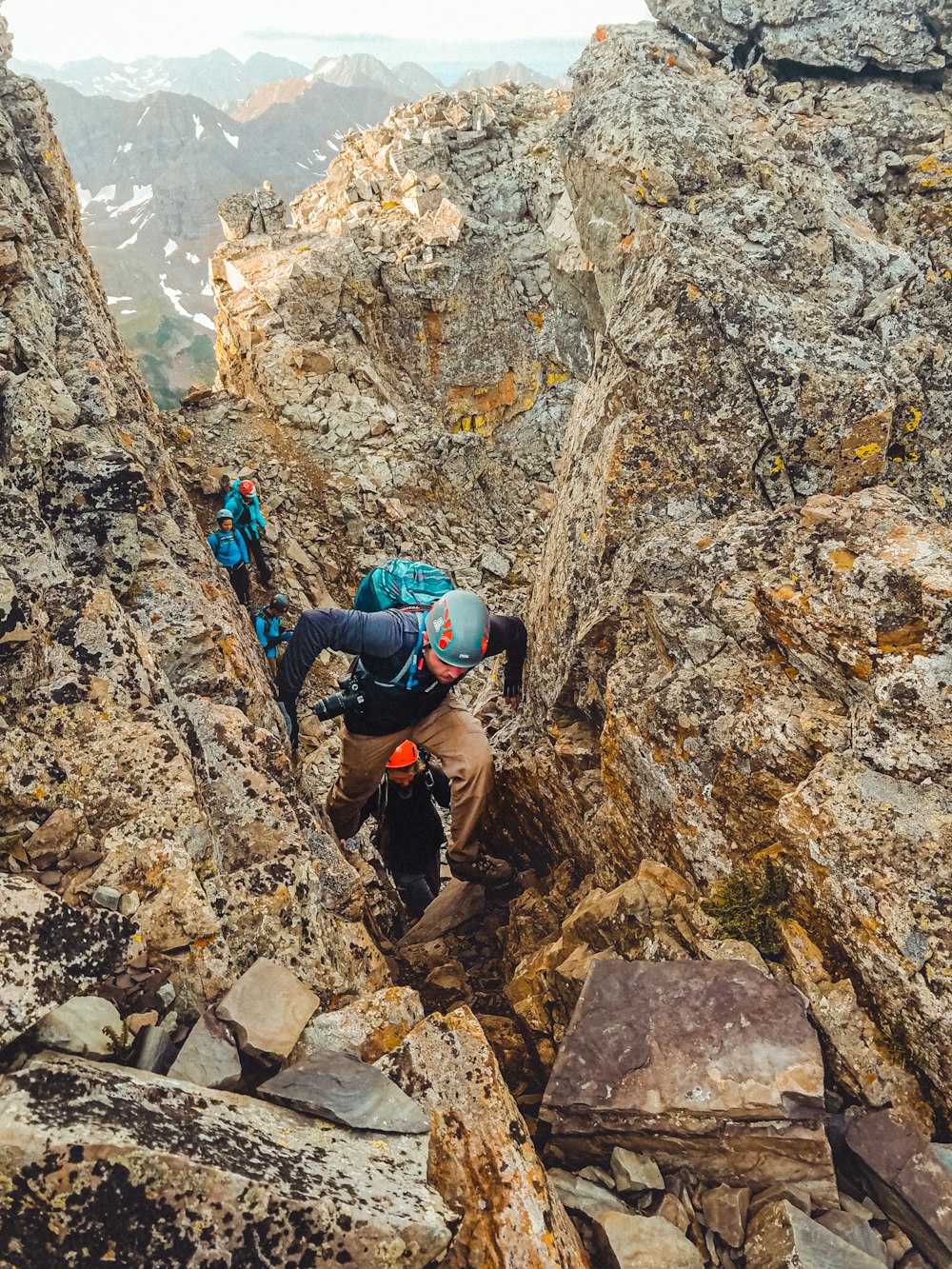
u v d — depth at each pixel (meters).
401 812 5.86
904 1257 2.49
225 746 3.68
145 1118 2.10
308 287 16.12
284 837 3.40
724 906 3.36
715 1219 2.53
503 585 15.02
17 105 7.62
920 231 6.50
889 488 3.67
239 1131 2.20
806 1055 2.67
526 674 6.22
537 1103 3.24
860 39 7.78
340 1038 2.72
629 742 4.09
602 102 6.59
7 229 5.80
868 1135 2.62
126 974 2.59
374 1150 2.33
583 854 5.05
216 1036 2.54
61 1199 1.92
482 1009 4.36
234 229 17.73
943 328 5.04
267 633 9.59
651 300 4.93
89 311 7.21
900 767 3.02
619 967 3.04
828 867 2.99
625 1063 2.75
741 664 3.89
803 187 5.77
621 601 4.62
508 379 18.61
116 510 4.50
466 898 5.63
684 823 3.78
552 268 17.11
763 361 4.66
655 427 4.80
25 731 3.06
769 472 4.71
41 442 4.25
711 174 5.86
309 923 3.21
